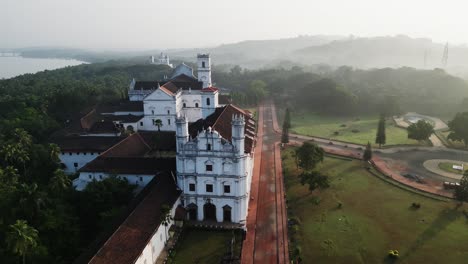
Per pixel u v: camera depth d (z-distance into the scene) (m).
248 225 90.62
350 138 170.25
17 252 68.06
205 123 117.44
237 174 87.50
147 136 133.50
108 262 61.03
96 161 104.62
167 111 155.88
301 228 88.75
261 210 98.25
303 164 117.19
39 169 114.94
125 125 155.25
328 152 146.75
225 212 91.25
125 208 84.50
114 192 91.62
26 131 135.88
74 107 187.00
